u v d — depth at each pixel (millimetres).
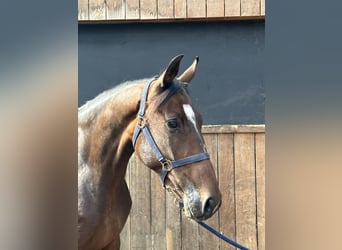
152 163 1501
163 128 1477
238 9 2078
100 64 2158
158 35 2158
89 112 1676
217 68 2135
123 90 1623
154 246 2094
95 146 1644
